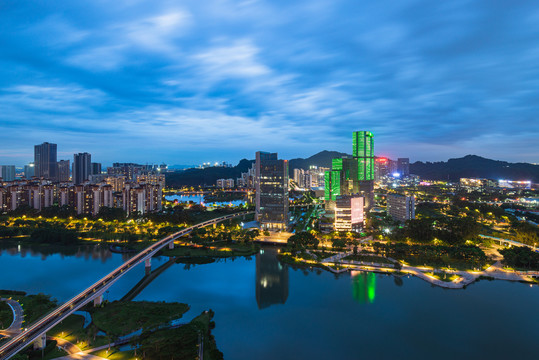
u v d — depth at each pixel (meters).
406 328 175.50
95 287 191.38
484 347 158.12
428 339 165.25
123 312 184.12
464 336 167.62
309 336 167.50
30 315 175.12
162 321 174.25
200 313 190.62
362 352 153.75
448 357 150.12
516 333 169.75
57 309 160.75
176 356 137.62
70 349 144.50
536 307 197.38
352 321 183.50
